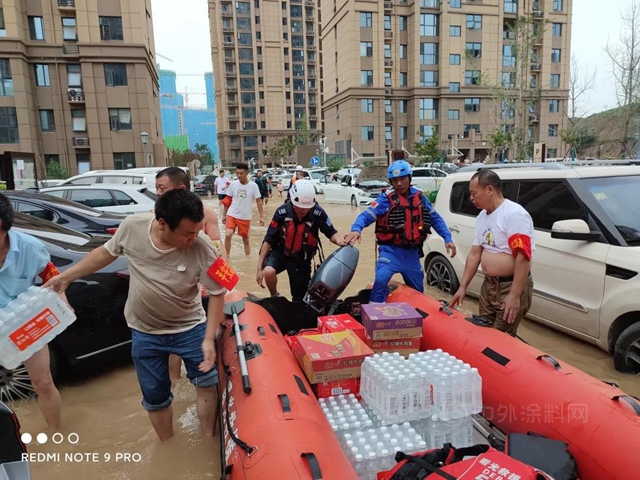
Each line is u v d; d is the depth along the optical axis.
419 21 49.38
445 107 50.38
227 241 9.19
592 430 2.36
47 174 31.69
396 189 4.23
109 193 9.84
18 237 2.81
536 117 49.81
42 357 3.14
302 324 4.19
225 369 3.02
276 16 87.00
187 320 2.87
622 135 19.39
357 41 49.69
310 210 4.47
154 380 2.89
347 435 2.44
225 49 86.62
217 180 20.73
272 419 2.29
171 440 3.19
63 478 2.87
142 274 2.67
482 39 50.03
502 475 1.88
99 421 3.46
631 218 4.10
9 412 1.96
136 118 34.22
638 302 3.64
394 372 2.59
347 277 4.05
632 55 18.48
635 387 3.66
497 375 2.92
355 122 50.84
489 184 3.49
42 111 33.56
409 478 1.99
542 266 4.56
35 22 32.66
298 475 1.90
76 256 4.06
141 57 33.69
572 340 4.61
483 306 3.73
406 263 4.34
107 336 3.95
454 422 2.64
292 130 89.94
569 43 50.50
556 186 4.57
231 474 2.17
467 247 5.75
